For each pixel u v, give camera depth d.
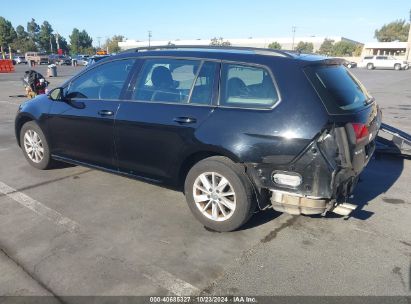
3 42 86.69
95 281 2.94
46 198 4.52
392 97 16.05
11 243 3.47
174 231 3.75
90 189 4.80
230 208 3.61
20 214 4.08
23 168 5.61
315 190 3.25
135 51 4.40
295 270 3.11
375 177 5.41
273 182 3.38
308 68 3.37
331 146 3.18
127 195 4.62
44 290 2.83
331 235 3.68
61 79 23.52
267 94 3.40
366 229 3.82
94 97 4.61
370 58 48.41
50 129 5.08
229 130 3.46
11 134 7.93
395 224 3.94
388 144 6.22
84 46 116.06
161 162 3.99
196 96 3.78
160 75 4.07
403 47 78.44
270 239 3.60
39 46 113.25
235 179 3.49
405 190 4.91
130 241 3.55
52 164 5.45
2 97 14.39
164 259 3.26
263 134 3.32
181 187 4.07
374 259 3.28
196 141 3.63
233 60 3.64
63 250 3.37
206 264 3.19
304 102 3.24
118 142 4.30
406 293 2.84
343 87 3.56
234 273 3.07
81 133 4.68
